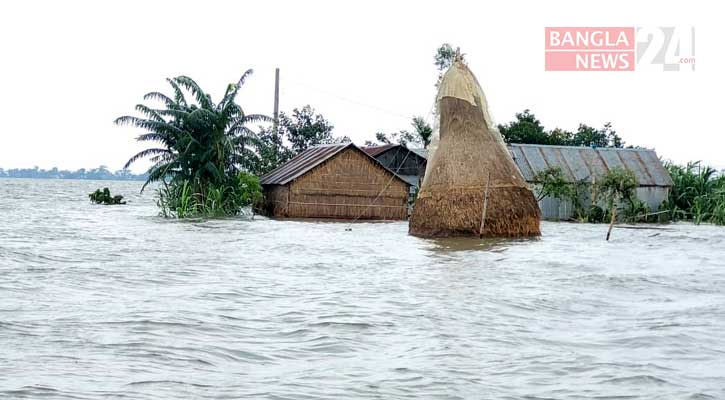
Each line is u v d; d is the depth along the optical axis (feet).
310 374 29.55
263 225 119.24
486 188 93.45
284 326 38.52
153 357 31.76
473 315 41.93
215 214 140.46
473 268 63.41
